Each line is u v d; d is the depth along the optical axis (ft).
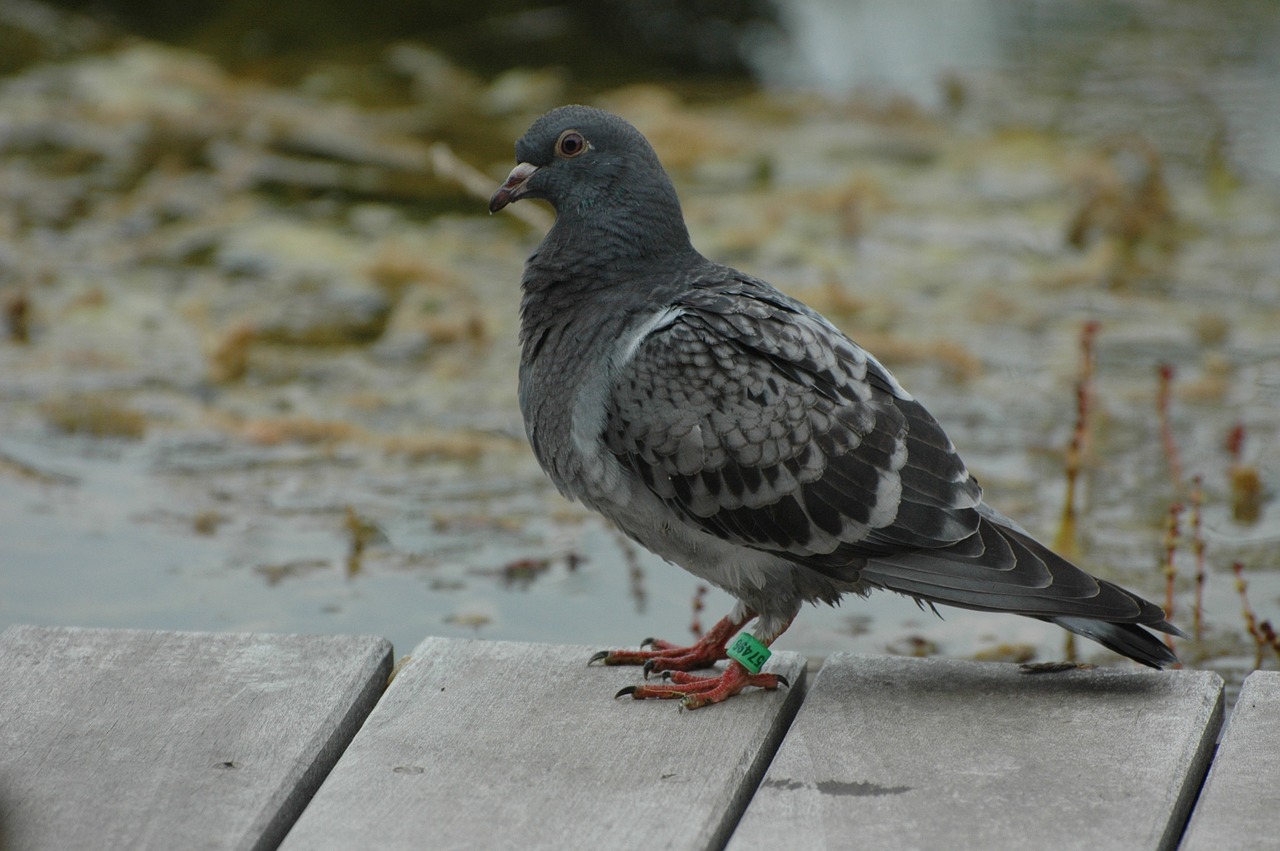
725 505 20.01
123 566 30.81
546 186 22.35
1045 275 45.75
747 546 20.20
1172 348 41.34
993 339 41.96
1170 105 57.41
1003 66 62.64
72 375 39.83
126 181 51.98
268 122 56.95
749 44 65.36
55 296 44.04
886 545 19.39
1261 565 30.58
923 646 28.17
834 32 66.90
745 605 21.07
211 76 60.85
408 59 63.46
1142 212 48.16
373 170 53.57
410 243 47.85
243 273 45.91
